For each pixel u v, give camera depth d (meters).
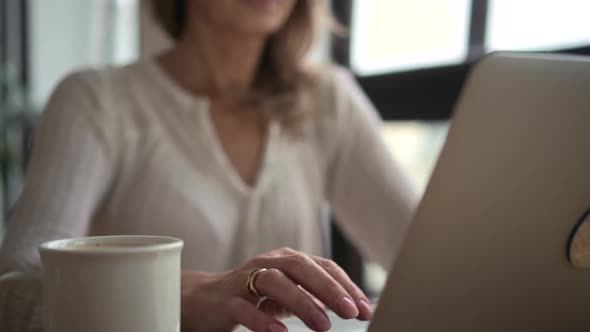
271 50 1.22
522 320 0.38
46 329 0.35
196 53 1.12
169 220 0.97
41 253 0.35
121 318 0.33
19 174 2.64
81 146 0.92
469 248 0.33
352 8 1.92
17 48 2.99
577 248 0.36
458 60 1.49
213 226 0.98
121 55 2.76
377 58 1.84
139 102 1.03
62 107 0.97
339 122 1.17
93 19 2.84
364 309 0.45
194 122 1.04
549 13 1.28
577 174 0.33
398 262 0.32
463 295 0.34
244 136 1.10
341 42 1.92
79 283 0.33
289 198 1.06
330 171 1.19
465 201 0.32
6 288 0.50
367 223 1.15
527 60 0.31
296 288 0.45
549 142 0.32
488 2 1.44
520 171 0.32
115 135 0.99
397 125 1.66
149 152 1.00
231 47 1.11
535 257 0.35
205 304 0.50
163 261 0.35
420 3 1.66
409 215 1.08
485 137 0.31
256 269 0.49
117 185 1.00
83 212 0.85
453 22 1.55
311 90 1.19
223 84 1.13
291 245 1.06
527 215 0.33
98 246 0.38
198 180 1.01
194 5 1.10
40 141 0.93
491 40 1.44
